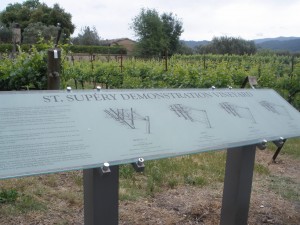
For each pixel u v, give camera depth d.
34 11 38.53
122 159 2.01
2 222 3.10
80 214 3.38
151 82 9.80
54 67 4.30
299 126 3.16
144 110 2.45
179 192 4.05
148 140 2.21
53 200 3.62
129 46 53.09
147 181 4.24
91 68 13.10
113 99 2.44
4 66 5.44
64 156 1.89
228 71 8.87
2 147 1.82
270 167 5.25
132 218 3.38
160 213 3.53
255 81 4.71
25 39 28.11
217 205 3.79
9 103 2.08
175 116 2.53
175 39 41.31
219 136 2.55
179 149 2.25
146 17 39.03
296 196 4.19
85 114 2.19
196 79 8.09
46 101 2.18
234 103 3.07
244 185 2.88
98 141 2.05
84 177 2.16
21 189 3.81
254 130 2.80
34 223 3.13
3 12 40.84
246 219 3.02
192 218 3.49
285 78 8.73
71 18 38.88
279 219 3.62
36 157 1.83
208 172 4.72
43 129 1.99
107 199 2.12
